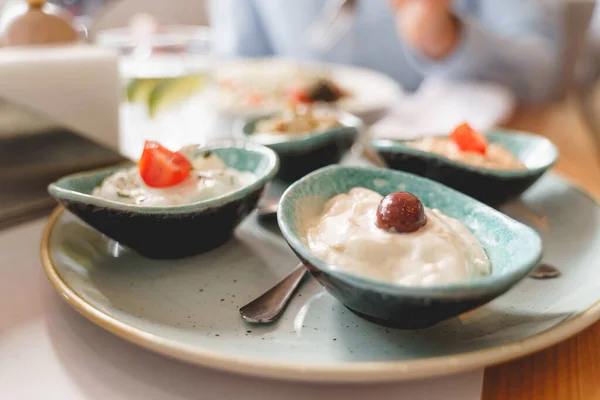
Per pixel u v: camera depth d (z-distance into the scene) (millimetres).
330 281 224
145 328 232
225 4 932
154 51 464
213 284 268
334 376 201
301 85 527
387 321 231
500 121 514
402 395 216
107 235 276
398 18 659
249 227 317
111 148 360
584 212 320
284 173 368
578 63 847
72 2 787
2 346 237
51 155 335
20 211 331
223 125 475
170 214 264
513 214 333
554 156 338
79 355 234
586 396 214
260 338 232
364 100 522
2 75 311
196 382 221
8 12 388
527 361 230
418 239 239
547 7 709
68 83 333
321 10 842
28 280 279
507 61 628
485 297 212
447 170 315
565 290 254
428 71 663
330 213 263
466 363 205
